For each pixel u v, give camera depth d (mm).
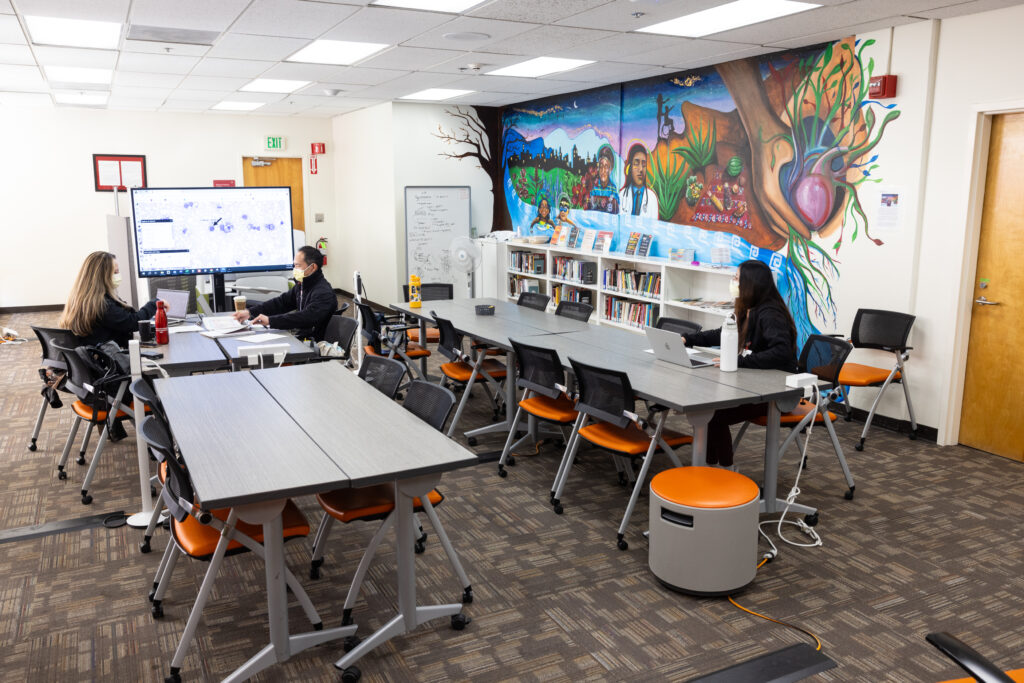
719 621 2795
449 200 9297
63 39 5188
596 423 3770
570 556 3322
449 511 3820
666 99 6727
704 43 5258
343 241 11125
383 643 2656
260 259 6410
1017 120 4320
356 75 6793
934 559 3275
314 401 3211
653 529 3043
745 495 2938
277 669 2514
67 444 4227
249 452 2553
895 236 4895
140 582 3096
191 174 10305
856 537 3490
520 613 2859
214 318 5227
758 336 3861
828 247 5359
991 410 4621
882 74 4836
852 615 2830
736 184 6090
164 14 4422
